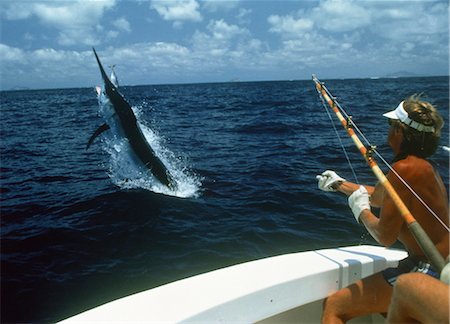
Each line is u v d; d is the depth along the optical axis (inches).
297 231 229.9
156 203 283.3
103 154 508.1
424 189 85.8
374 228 93.1
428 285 73.5
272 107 1242.0
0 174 400.5
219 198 293.1
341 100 1296.8
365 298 94.7
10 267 195.5
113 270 192.1
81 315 80.0
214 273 96.7
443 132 530.9
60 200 299.3
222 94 2420.0
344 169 373.1
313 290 98.6
